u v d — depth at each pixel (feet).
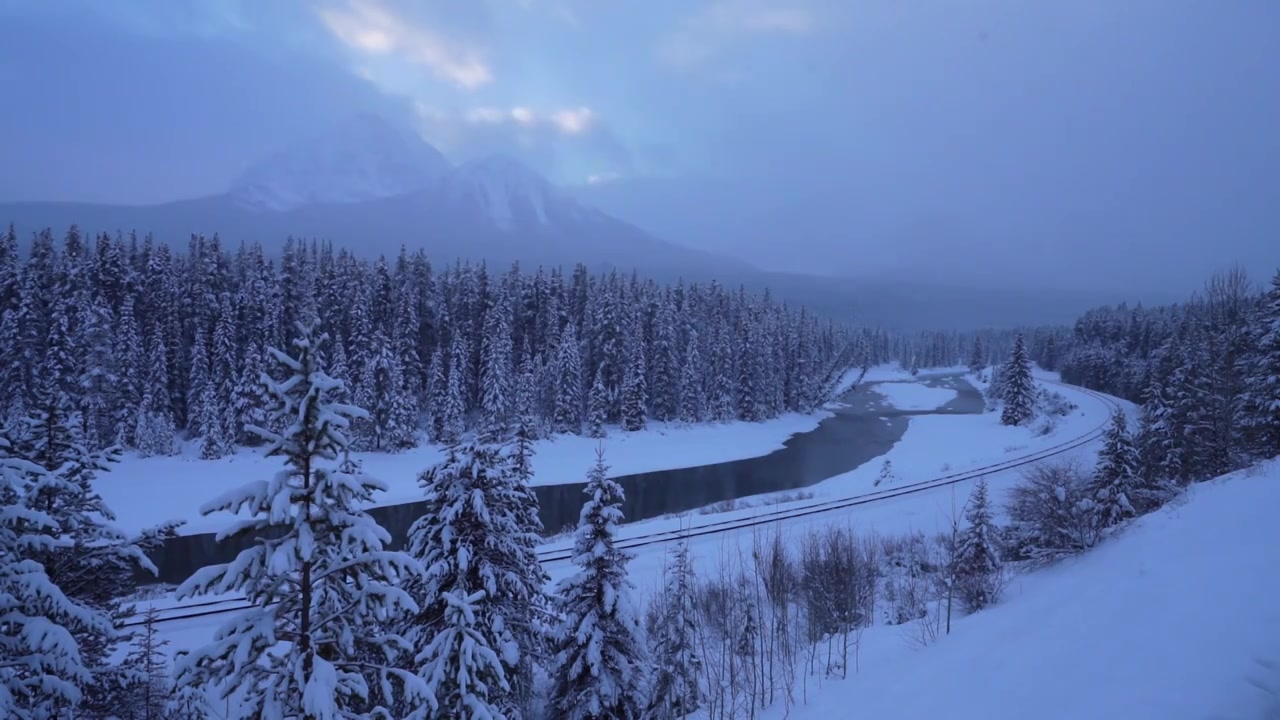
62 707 27.84
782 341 286.87
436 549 38.88
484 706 29.01
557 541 94.73
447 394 180.34
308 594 22.44
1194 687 22.81
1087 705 23.58
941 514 106.52
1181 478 110.01
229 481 140.87
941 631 47.42
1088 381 377.30
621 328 228.02
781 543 87.04
